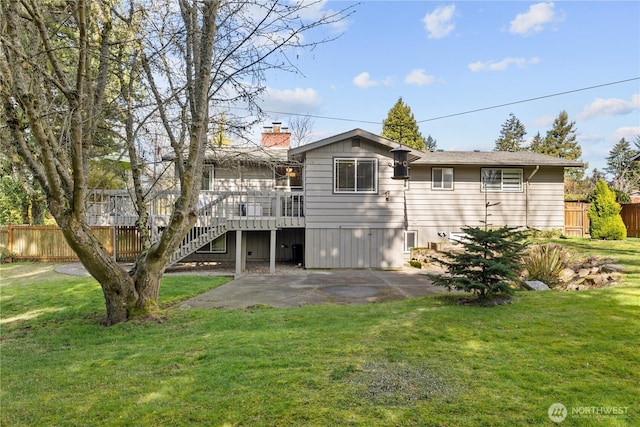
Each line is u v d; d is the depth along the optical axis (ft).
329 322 17.76
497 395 9.80
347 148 43.14
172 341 16.03
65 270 40.42
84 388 11.55
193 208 21.44
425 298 22.20
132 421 9.25
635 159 50.42
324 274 38.47
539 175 53.11
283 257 51.67
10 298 26.81
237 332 16.78
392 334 15.16
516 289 23.72
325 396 9.99
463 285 19.29
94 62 25.00
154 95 22.38
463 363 12.05
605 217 45.44
